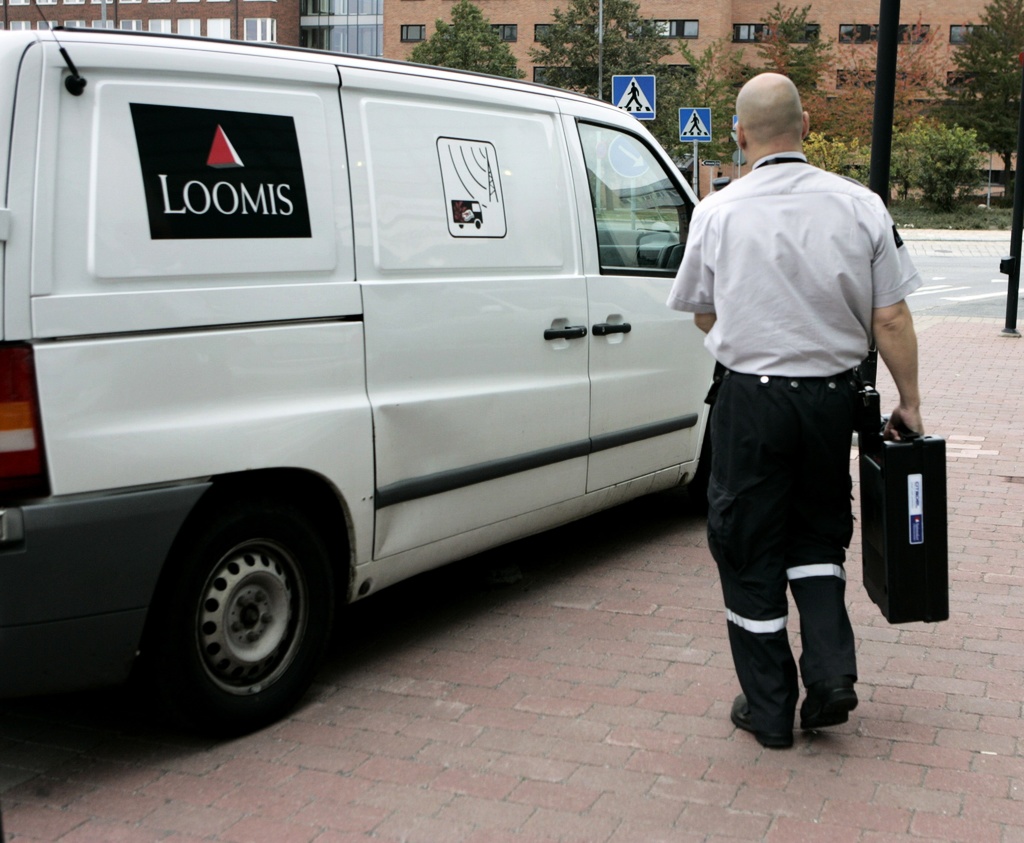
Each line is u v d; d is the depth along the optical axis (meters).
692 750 3.46
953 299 19.08
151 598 3.27
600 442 5.11
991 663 4.14
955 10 67.94
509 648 4.35
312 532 3.76
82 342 3.14
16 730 3.68
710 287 3.50
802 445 3.34
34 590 3.06
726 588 3.51
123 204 3.25
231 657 3.54
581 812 3.10
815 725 3.44
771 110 3.37
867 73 52.22
